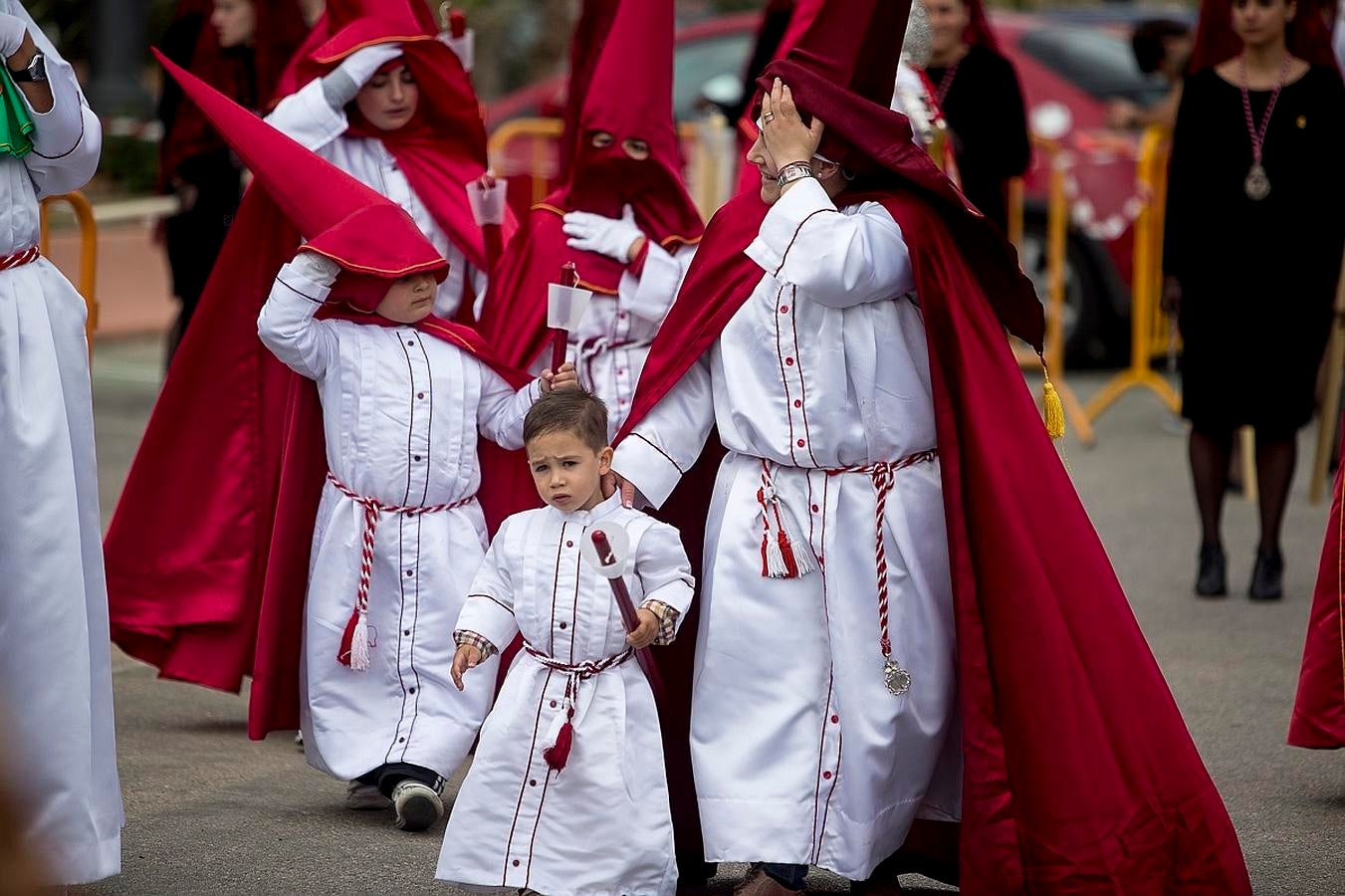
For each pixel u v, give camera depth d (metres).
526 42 74.94
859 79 13.20
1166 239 24.19
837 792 12.95
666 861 13.10
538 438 13.16
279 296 15.51
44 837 12.68
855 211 13.29
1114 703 12.68
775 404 13.27
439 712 15.86
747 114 14.20
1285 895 13.93
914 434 13.27
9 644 12.70
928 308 13.01
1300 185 23.44
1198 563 25.66
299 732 18.48
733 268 13.61
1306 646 16.39
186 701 19.98
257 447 17.89
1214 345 23.75
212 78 24.47
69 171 13.36
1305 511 29.69
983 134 26.86
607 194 18.56
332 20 18.11
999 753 12.62
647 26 18.19
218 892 13.90
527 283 18.55
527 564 13.27
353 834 15.44
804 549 13.17
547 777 13.04
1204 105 23.95
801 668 13.15
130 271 49.50
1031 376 37.28
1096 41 40.62
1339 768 17.33
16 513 12.70
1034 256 39.91
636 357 18.50
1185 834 12.70
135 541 17.86
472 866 13.05
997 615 12.67
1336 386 28.17
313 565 16.19
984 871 12.60
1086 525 13.01
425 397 15.99
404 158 18.22
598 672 13.18
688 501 14.55
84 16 56.22
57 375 13.02
